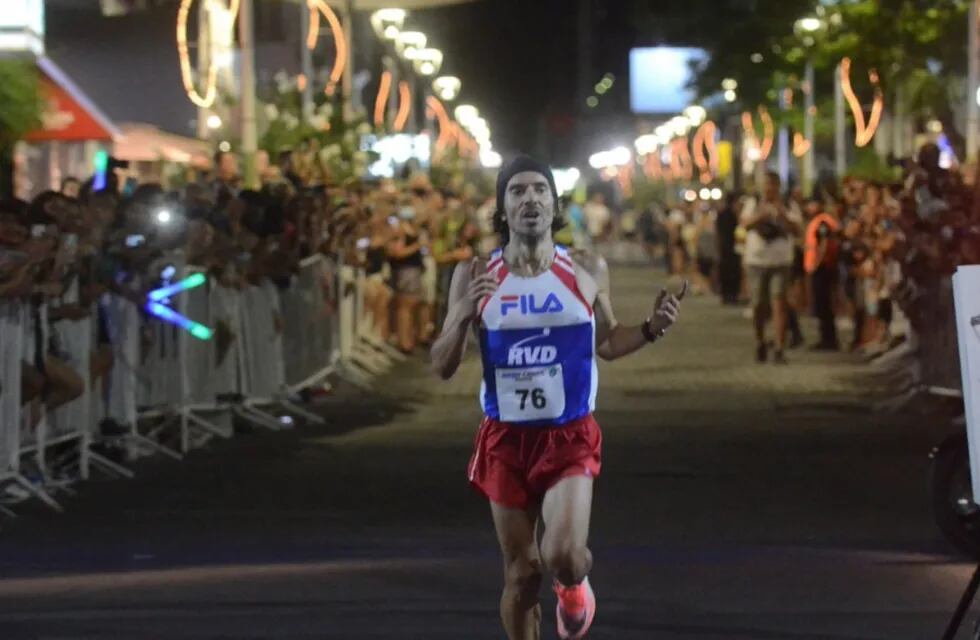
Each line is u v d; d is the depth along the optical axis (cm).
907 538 1386
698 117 8775
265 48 4916
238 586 1205
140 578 1234
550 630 1088
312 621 1096
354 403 2356
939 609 1131
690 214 6025
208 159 2967
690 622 1095
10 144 2503
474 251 3497
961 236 2083
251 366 2053
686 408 2302
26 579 1234
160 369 1836
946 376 2127
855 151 6234
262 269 2048
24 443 1568
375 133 3769
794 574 1243
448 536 1402
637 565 1277
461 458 1842
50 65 2512
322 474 1733
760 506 1541
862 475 1714
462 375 2756
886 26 4172
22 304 1520
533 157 894
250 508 1539
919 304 2175
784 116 6384
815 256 3247
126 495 1605
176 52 4050
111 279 1697
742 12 5972
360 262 2655
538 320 876
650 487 1645
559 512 865
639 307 4562
